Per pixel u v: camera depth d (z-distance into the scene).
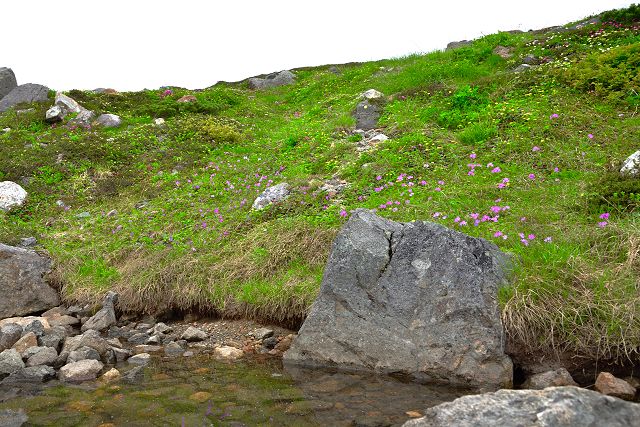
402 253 6.56
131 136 19.23
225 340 7.62
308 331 6.61
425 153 12.36
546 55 20.20
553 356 5.75
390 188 10.80
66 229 12.49
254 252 9.17
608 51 16.34
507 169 10.51
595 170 9.81
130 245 10.66
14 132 19.42
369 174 11.77
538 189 9.34
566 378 5.36
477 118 13.86
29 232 11.88
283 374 6.11
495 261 6.38
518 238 7.43
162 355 7.07
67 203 14.42
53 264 10.12
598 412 3.55
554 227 7.67
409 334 6.06
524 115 12.95
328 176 12.46
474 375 5.63
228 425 4.65
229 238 10.16
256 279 8.65
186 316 8.63
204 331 7.97
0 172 15.63
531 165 10.61
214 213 11.75
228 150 18.12
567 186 9.20
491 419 3.63
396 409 4.95
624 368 5.52
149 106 23.72
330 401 5.19
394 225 6.93
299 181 12.08
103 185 15.46
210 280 8.78
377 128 15.90
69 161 16.78
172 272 9.14
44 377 6.08
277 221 9.98
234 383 5.82
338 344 6.38
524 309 5.88
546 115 12.80
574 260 6.41
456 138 13.09
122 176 16.12
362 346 6.23
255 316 8.14
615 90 13.77
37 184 15.22
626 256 6.54
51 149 17.30
